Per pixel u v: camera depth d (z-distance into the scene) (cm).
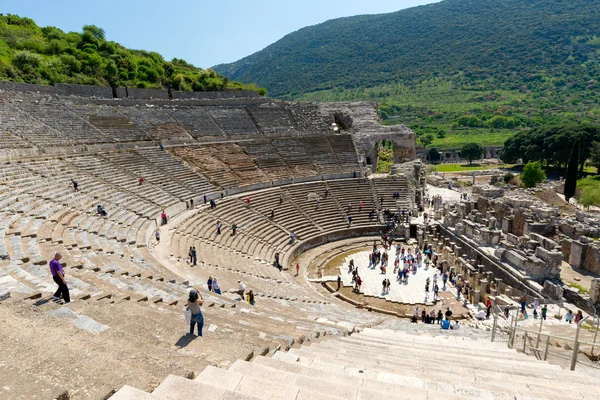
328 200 4544
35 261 1343
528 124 14912
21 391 482
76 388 527
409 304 2761
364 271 3372
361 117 6325
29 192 2438
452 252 3447
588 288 2458
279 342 984
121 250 2081
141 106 4962
